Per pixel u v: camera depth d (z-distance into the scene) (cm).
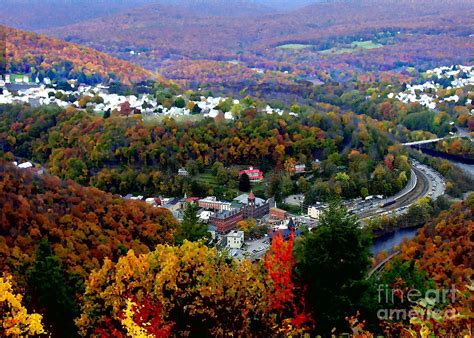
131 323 3809
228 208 16200
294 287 4444
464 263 8312
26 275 5847
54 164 19425
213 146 19762
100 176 18112
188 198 17125
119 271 4888
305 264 4462
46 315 5206
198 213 15250
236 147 19712
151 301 4612
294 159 19625
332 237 4462
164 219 10438
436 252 9062
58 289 5328
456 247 8850
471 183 19862
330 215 4566
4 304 3853
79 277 6366
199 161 19238
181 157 19275
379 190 18025
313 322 4341
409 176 19738
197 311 4481
